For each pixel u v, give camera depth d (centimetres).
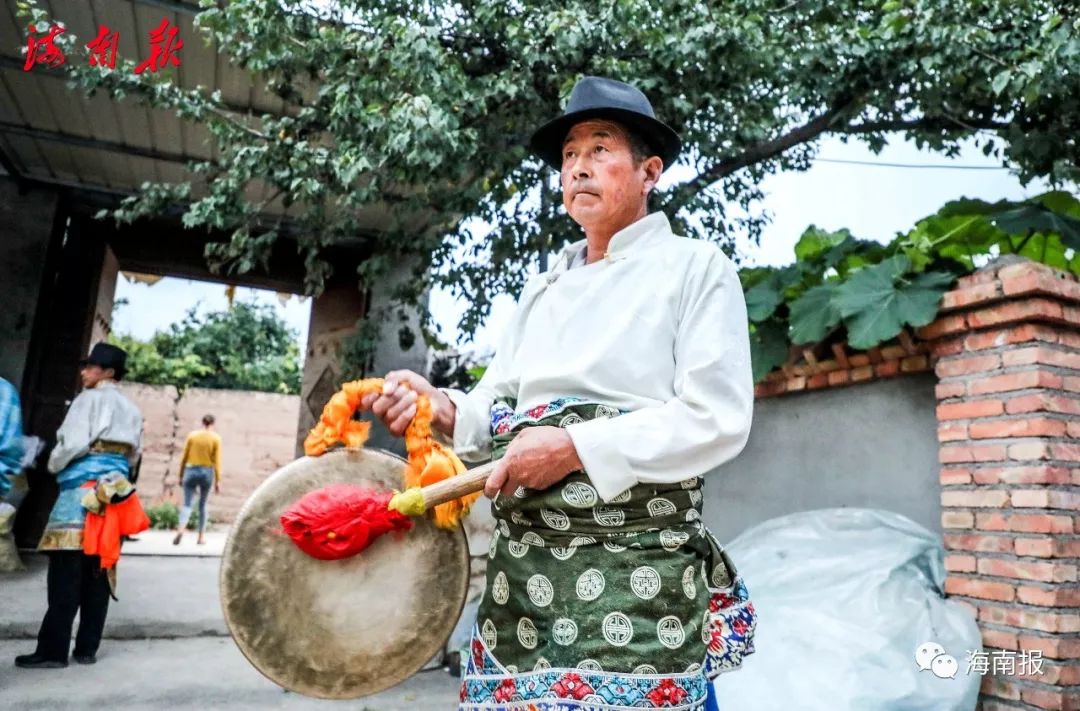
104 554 381
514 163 448
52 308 722
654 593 120
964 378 301
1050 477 271
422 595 133
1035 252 360
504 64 449
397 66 384
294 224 752
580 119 146
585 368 131
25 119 596
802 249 423
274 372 1855
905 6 439
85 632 388
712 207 541
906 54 458
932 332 312
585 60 416
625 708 115
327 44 411
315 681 127
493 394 154
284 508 129
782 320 378
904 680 243
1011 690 266
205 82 544
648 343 131
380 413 141
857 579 280
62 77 529
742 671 255
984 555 284
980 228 354
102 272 746
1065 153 470
